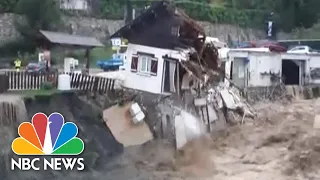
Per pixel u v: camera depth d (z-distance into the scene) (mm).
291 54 66625
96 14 73688
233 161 34781
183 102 39219
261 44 80938
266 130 42531
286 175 31688
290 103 60438
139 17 38562
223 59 50625
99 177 29062
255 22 98000
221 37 89812
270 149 37562
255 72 61656
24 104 29547
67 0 71250
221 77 47125
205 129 40625
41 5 55906
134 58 39531
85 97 33406
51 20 57344
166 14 38406
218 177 31156
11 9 58500
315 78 69250
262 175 31609
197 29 39406
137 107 34281
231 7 97688
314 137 38562
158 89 38781
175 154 34844
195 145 37312
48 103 30969
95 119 32906
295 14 95938
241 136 40938
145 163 32531
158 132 35719
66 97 32188
